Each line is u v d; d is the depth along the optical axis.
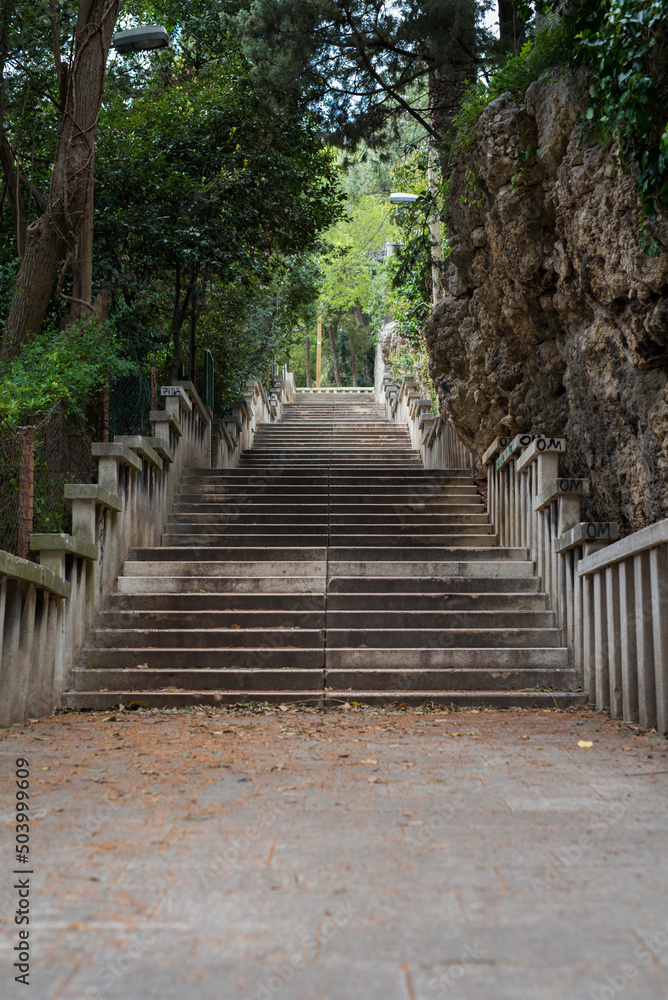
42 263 9.05
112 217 11.50
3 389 7.09
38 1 10.49
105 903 2.42
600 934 2.18
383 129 12.95
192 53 15.32
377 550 8.90
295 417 25.52
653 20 5.27
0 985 1.91
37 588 6.17
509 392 9.68
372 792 3.76
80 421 8.97
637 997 1.83
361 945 2.12
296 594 7.86
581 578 6.91
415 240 14.06
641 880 2.59
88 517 7.38
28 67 11.11
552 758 4.52
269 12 11.16
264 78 11.60
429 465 15.39
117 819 3.33
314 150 12.66
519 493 9.06
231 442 15.53
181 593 7.98
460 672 6.84
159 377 15.55
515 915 2.31
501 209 8.12
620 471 7.03
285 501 11.34
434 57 10.98
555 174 7.56
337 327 52.69
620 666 6.01
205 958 2.05
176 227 11.70
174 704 6.53
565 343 8.28
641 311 6.10
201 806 3.52
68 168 8.97
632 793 3.73
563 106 7.00
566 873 2.66
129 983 1.92
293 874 2.67
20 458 6.50
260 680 6.82
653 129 5.66
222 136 12.34
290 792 3.77
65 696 6.58
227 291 16.42
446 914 2.32
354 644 7.31
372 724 5.73
